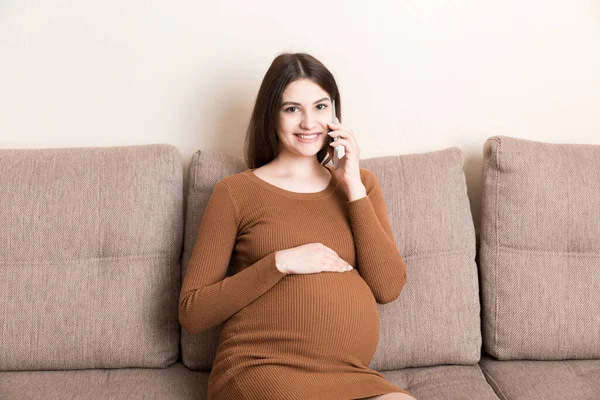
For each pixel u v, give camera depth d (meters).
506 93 1.86
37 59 1.76
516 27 1.83
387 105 1.86
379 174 1.67
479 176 1.90
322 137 1.47
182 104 1.82
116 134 1.83
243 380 1.26
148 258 1.58
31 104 1.79
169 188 1.62
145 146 1.66
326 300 1.31
